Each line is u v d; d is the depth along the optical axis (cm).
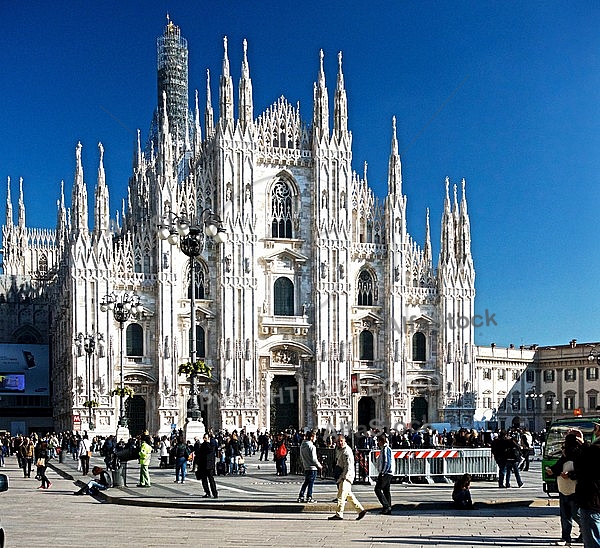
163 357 11331
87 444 10919
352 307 12375
